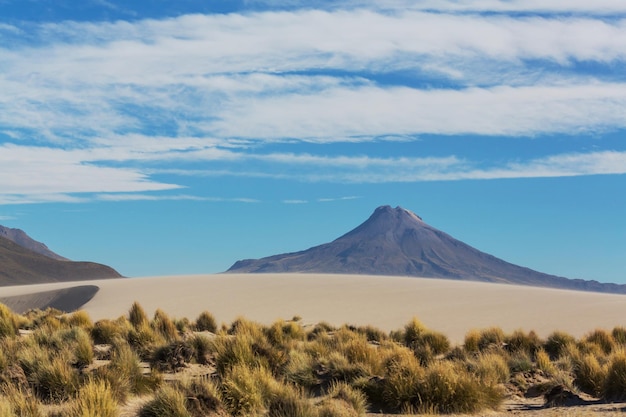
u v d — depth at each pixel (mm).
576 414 11859
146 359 18750
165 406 11273
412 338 27797
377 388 13930
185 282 87688
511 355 22469
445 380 13383
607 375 14844
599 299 57406
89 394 10969
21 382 13344
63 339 20203
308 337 29391
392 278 109625
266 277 103125
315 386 15500
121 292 74438
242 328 25828
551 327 38281
